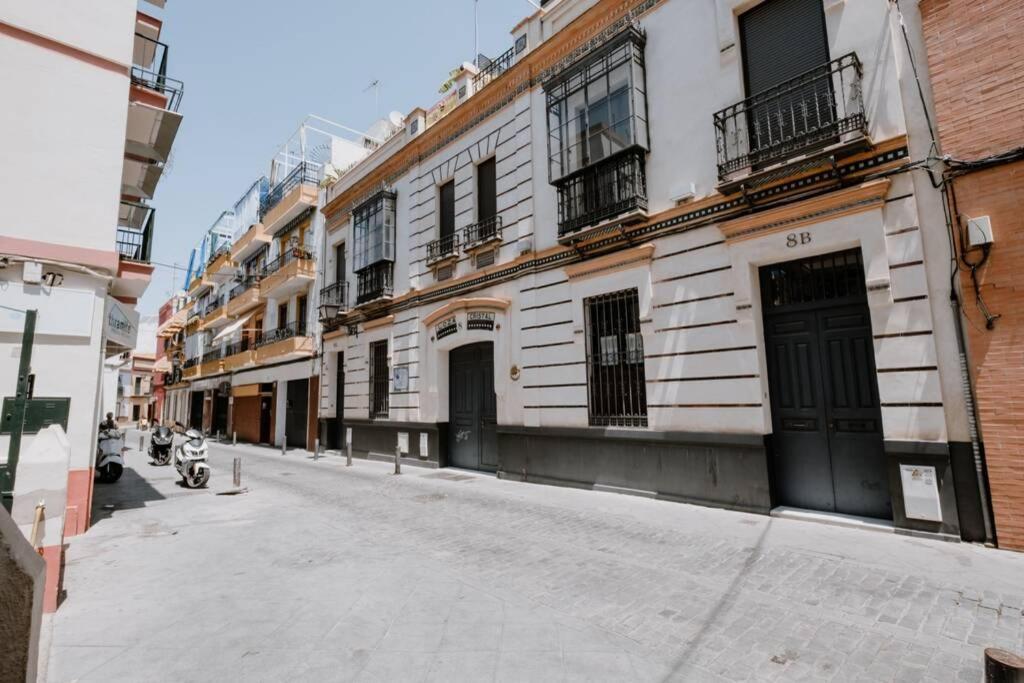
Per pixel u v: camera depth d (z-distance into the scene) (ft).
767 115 23.35
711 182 25.80
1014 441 16.85
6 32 23.72
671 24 28.25
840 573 15.60
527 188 35.81
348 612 13.96
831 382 22.26
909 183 19.71
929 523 18.52
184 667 11.19
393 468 43.29
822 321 22.67
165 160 36.91
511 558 18.33
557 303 32.99
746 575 15.80
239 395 88.58
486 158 40.50
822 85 22.39
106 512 28.14
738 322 24.09
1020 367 16.88
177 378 135.74
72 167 24.80
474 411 40.55
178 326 142.20
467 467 40.70
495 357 36.94
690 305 26.02
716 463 24.54
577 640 12.09
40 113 24.23
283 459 54.95
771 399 23.88
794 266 23.71
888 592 14.08
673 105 27.73
